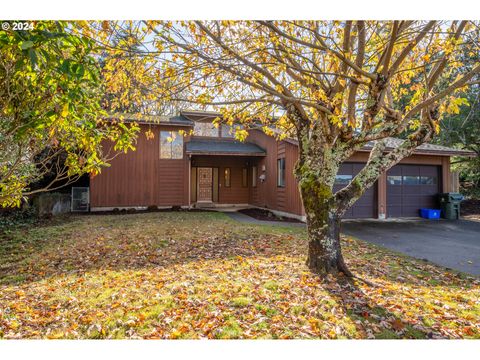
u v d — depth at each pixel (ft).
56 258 19.21
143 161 41.83
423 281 15.03
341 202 15.16
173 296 12.04
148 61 13.37
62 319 10.43
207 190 52.47
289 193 37.50
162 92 14.38
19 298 12.51
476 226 33.17
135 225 29.30
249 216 39.27
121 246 21.50
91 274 15.65
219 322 10.07
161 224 29.94
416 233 28.86
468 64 22.06
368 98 13.30
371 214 38.09
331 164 15.03
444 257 20.03
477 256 20.33
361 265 17.33
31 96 8.75
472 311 11.46
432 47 13.65
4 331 9.57
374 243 24.26
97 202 39.99
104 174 40.34
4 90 8.59
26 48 6.20
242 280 14.08
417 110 13.01
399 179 39.09
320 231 15.08
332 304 11.51
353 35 14.78
